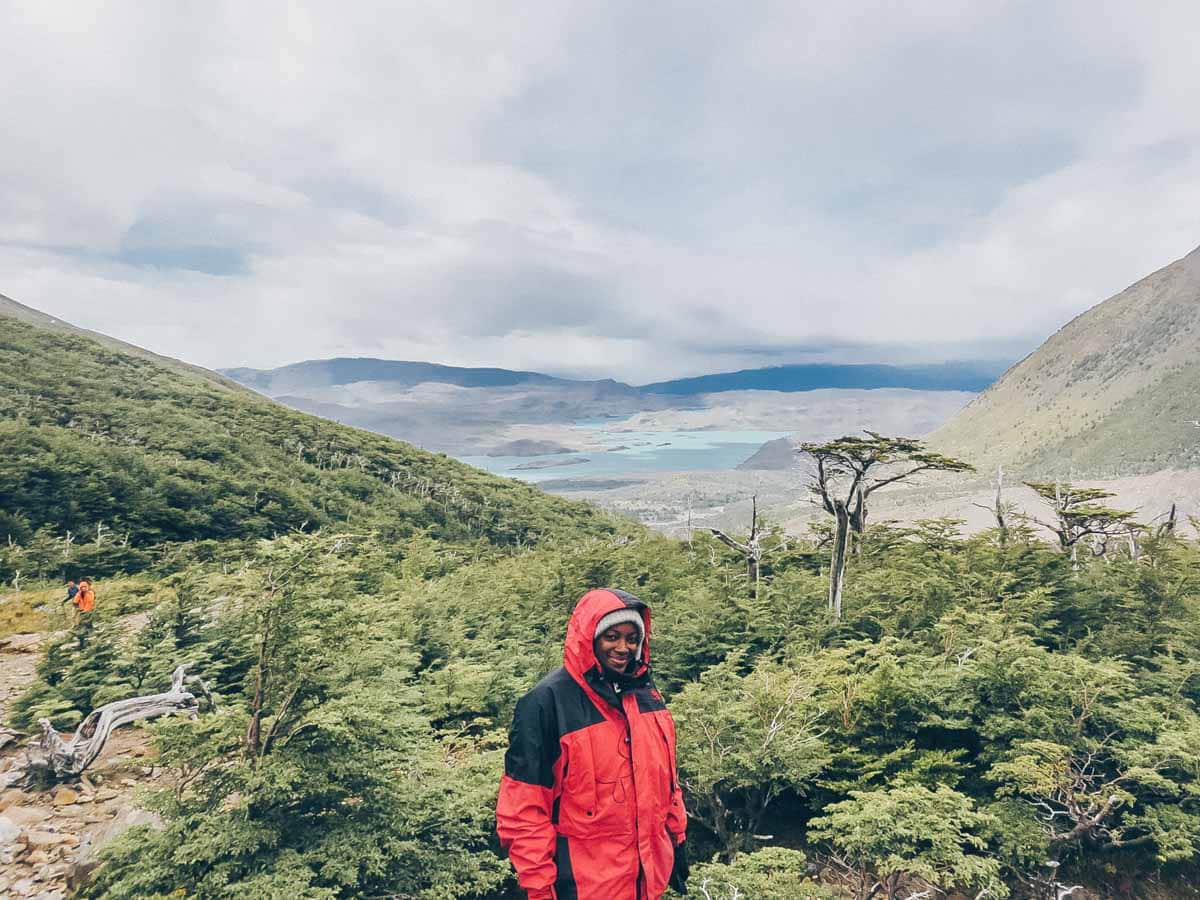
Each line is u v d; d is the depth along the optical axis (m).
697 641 15.12
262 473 88.94
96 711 9.01
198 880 5.30
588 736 2.76
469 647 14.50
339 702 6.10
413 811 6.33
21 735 9.52
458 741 9.30
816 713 9.59
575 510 141.25
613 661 2.86
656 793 2.86
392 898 5.83
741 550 21.25
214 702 9.86
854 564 24.25
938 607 15.87
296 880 5.13
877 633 15.72
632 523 139.38
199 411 133.00
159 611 12.34
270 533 62.81
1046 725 8.87
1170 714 9.78
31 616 18.44
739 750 8.62
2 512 42.03
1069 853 8.42
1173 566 19.02
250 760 5.96
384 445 152.88
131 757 8.76
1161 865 8.37
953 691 9.86
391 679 7.61
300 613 6.31
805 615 16.91
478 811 6.62
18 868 6.32
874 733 9.86
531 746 2.77
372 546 19.08
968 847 8.09
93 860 6.35
